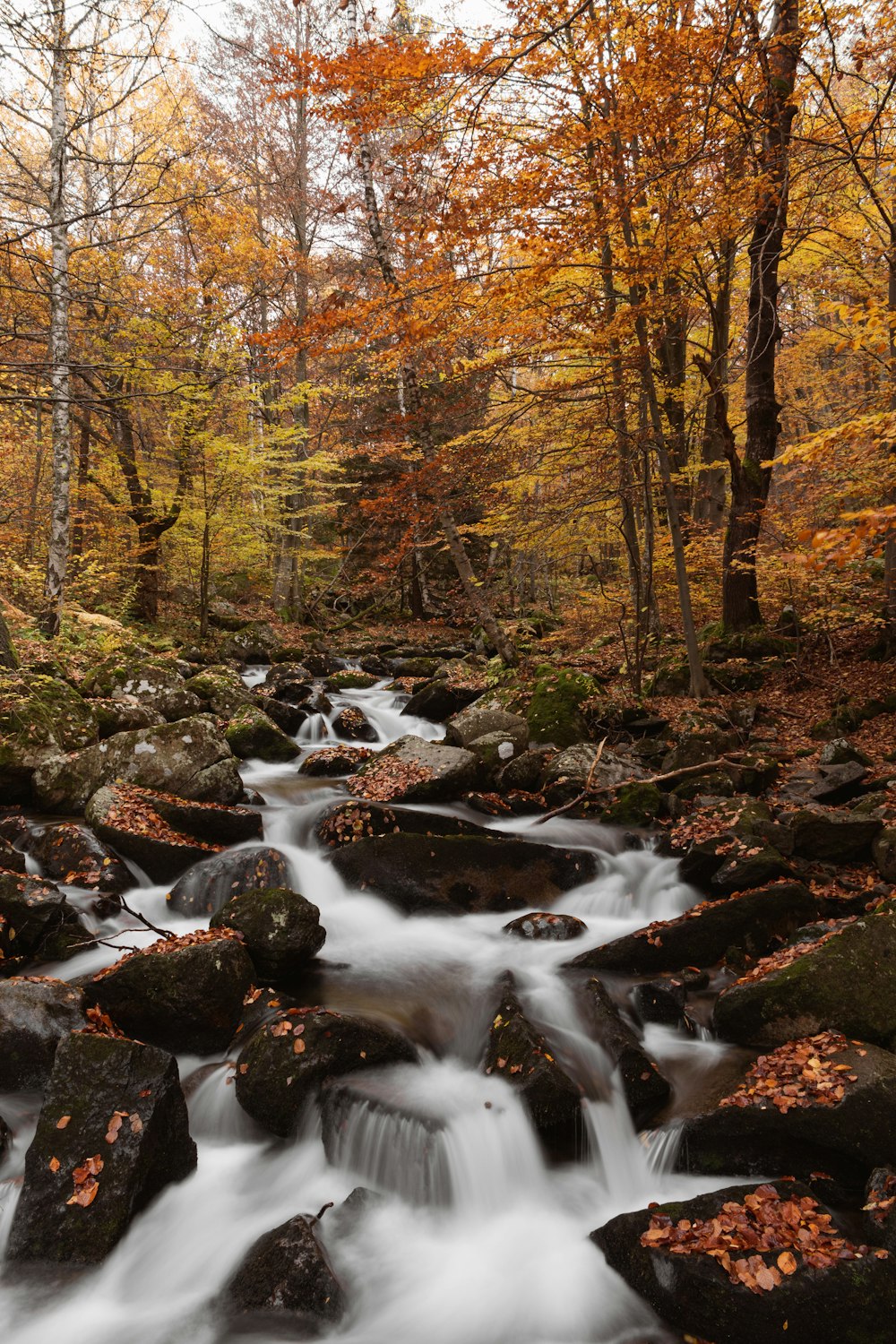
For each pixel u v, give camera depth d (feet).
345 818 25.03
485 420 48.26
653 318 34.63
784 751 30.86
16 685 30.91
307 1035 14.89
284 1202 13.34
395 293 29.40
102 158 60.13
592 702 36.29
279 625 73.51
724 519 54.39
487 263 32.42
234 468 56.65
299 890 21.84
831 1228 10.84
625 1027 16.10
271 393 80.69
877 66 28.58
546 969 18.88
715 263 39.78
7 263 36.68
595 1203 13.37
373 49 24.72
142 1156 12.55
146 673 38.88
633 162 30.83
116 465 58.34
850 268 41.22
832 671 38.73
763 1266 10.28
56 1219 11.89
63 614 45.01
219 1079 15.17
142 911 20.86
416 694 45.88
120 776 26.91
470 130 24.94
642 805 27.02
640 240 34.09
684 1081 14.88
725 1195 11.50
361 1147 13.83
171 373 52.85
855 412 39.24
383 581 81.97
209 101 71.51
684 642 49.52
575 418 40.32
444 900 22.25
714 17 25.62
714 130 26.89
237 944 16.93
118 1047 13.51
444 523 44.75
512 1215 13.15
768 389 40.75
